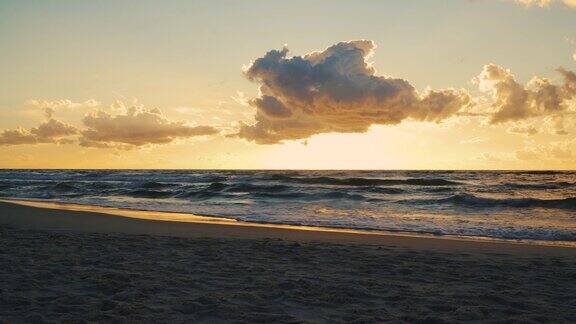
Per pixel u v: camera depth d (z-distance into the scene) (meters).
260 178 53.91
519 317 4.68
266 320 4.48
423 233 13.46
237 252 8.66
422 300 5.32
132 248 8.87
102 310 4.75
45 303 4.95
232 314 4.64
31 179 59.97
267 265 7.41
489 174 70.69
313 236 11.84
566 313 4.88
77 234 10.88
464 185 39.19
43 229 12.16
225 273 6.65
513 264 7.88
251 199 27.73
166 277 6.30
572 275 6.89
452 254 9.05
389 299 5.38
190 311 4.71
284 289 5.71
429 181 41.44
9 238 9.91
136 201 26.58
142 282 5.96
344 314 4.73
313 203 24.61
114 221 14.75
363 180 42.69
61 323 4.30
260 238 11.09
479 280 6.53
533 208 20.80
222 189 36.00
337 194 28.59
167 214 18.80
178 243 9.66
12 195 31.78
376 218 17.47
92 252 8.30
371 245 10.16
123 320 4.40
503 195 29.17
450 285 6.20
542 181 45.03
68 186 39.47
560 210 19.77
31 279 6.03
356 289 5.75
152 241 9.88
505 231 13.80
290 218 17.42
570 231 13.64
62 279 6.07
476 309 4.91
